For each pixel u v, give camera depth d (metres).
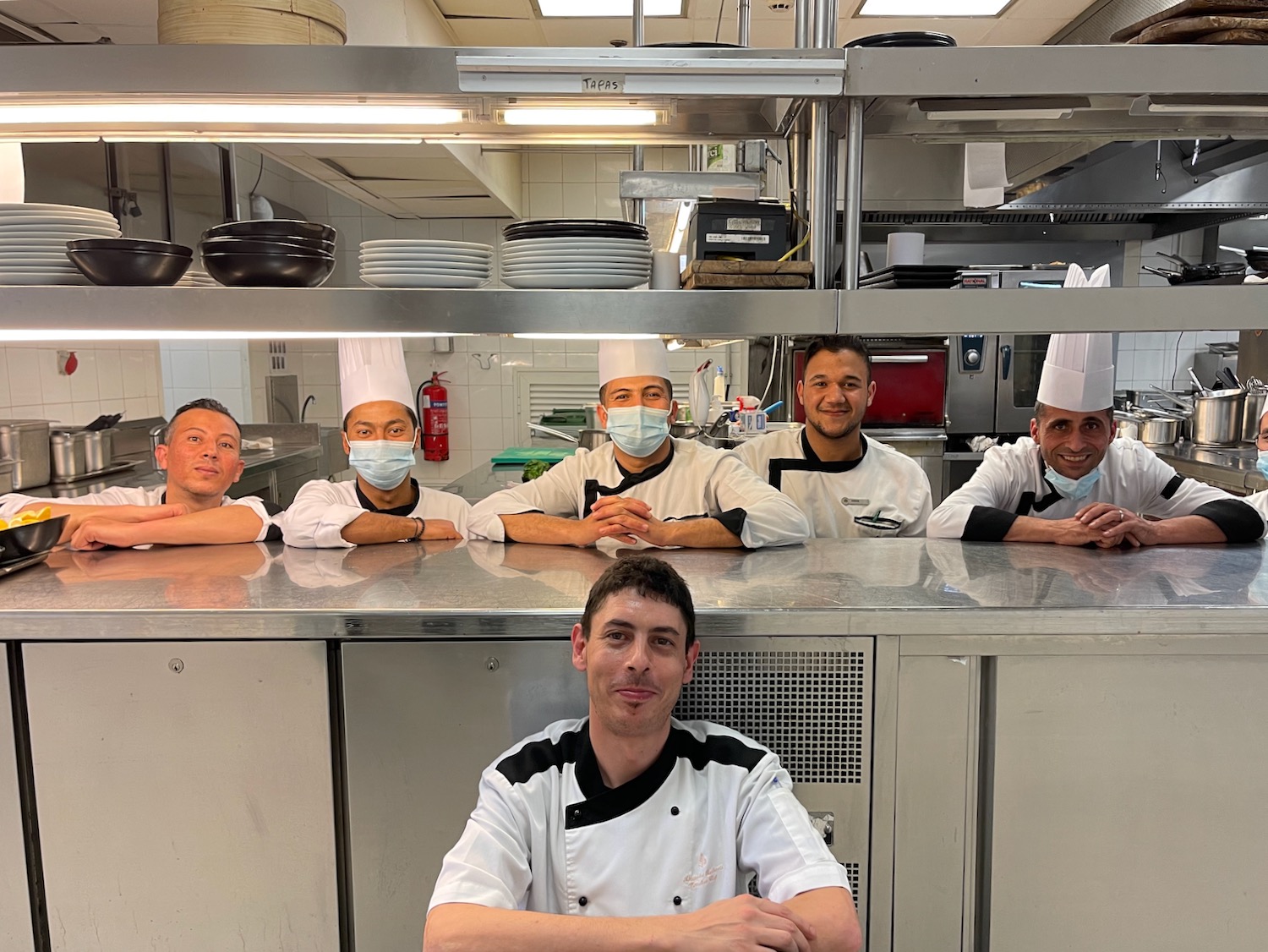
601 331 1.42
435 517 2.14
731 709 1.32
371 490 2.09
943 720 1.31
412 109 1.60
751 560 1.65
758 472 2.47
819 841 1.12
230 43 1.46
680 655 1.13
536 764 1.17
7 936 1.34
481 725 1.31
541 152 5.39
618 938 0.98
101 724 1.30
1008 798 1.32
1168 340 5.15
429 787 1.32
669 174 2.19
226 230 1.45
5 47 1.39
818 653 1.30
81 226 1.45
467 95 1.48
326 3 1.59
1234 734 1.31
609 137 1.89
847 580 1.47
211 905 1.34
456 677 1.30
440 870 1.33
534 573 1.53
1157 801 1.32
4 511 1.84
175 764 1.31
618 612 1.10
